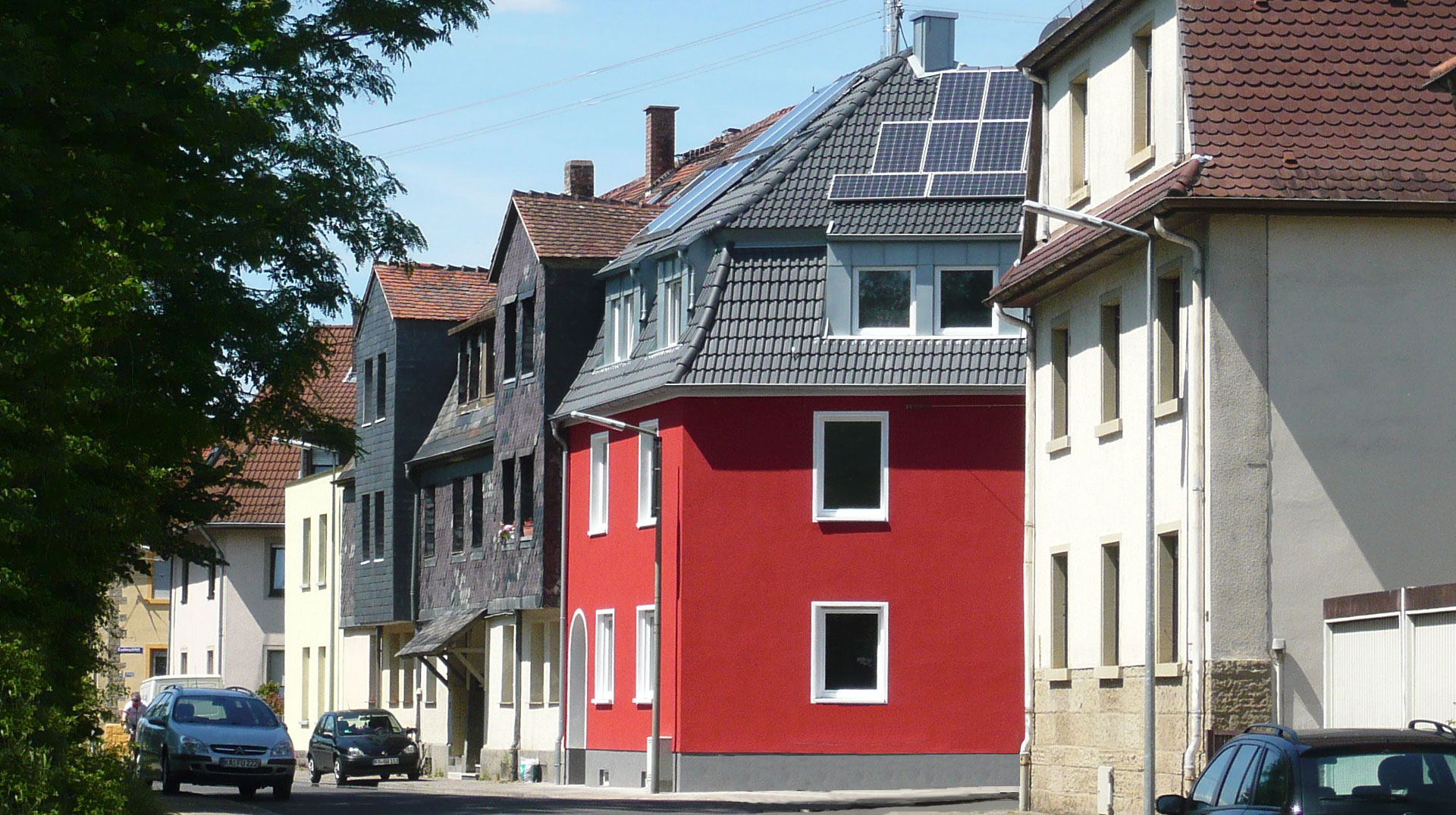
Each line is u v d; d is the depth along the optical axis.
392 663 55.16
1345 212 22.69
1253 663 22.38
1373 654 20.83
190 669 72.75
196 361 19.91
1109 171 26.59
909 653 35.44
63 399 16.02
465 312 53.00
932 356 35.78
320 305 26.20
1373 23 24.06
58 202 12.74
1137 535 25.03
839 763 35.34
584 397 41.06
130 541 19.30
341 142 26.34
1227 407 22.66
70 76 12.74
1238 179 22.69
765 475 36.12
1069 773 27.31
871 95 39.84
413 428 52.12
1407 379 22.89
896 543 35.69
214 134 13.94
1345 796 12.23
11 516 15.62
